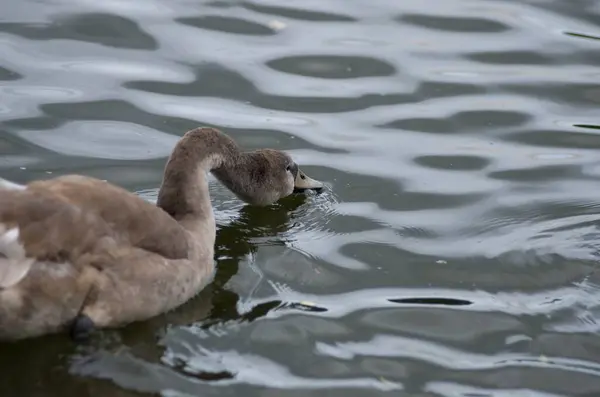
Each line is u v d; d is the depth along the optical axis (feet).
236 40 60.85
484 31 64.18
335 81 57.77
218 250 43.06
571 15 66.49
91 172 47.47
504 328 38.22
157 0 64.64
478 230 45.37
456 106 56.29
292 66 58.85
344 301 39.58
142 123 51.88
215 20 62.85
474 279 41.50
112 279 34.47
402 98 56.65
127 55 58.08
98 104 53.11
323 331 37.37
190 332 36.29
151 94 54.54
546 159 51.88
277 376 34.50
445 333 37.81
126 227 35.65
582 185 49.55
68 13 61.57
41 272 32.89
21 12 61.21
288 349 36.09
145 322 36.29
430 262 42.65
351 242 44.27
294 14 64.75
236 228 45.32
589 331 38.11
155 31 60.70
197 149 42.45
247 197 46.91
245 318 37.68
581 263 42.70
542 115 55.88
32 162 47.62
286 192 48.01
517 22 65.36
